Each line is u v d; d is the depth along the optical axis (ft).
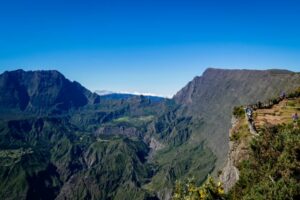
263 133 169.78
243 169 158.51
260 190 126.11
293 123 179.63
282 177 130.31
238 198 142.61
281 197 118.73
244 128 208.54
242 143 192.34
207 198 133.59
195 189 135.54
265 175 139.44
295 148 140.05
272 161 147.84
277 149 152.87
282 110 260.42
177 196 138.51
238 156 187.42
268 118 227.40
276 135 165.37
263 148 158.71
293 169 133.59
